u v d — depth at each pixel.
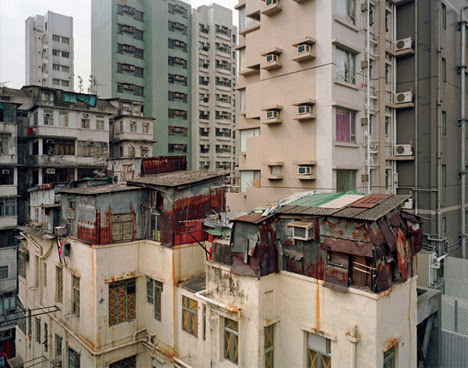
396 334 9.27
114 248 14.27
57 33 49.97
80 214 14.88
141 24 45.84
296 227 9.92
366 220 8.70
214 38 51.31
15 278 29.41
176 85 48.28
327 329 9.47
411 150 21.20
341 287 9.04
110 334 14.07
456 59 23.03
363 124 19.27
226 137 52.62
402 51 21.41
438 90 20.59
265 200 20.69
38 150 32.75
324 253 9.66
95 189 15.37
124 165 21.33
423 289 13.45
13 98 32.94
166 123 46.53
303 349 10.04
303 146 18.88
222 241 11.58
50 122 33.53
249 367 10.17
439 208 20.50
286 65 19.64
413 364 10.01
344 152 18.33
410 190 21.73
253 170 22.20
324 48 17.83
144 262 15.01
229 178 16.34
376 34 20.53
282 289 10.60
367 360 8.62
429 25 20.84
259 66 21.27
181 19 49.31
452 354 12.88
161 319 14.12
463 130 23.39
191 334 12.77
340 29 18.06
